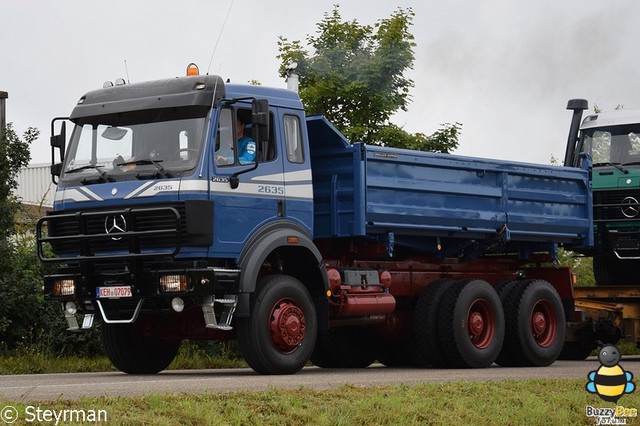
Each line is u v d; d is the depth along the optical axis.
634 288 21.42
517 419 10.83
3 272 19.89
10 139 21.55
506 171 18.62
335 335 18.70
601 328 21.45
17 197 21.38
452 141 24.70
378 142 23.97
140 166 14.66
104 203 14.71
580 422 11.04
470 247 18.88
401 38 24.73
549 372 16.34
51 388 11.92
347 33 25.12
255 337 14.64
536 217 19.19
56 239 14.92
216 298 14.53
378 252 17.16
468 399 11.55
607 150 22.92
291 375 14.83
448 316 17.28
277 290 14.89
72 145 15.32
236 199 14.70
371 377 14.57
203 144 14.44
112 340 15.95
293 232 15.27
